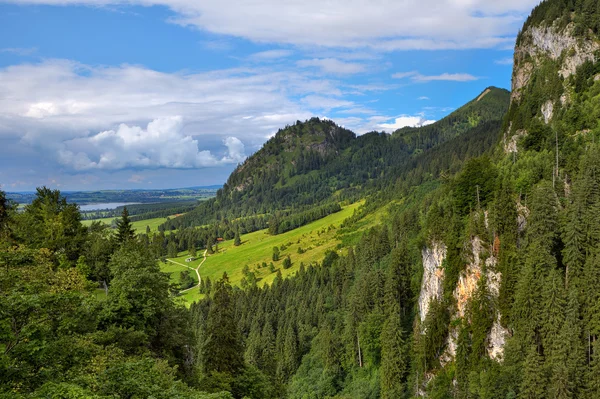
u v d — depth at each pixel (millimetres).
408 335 101938
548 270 67750
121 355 36312
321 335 127000
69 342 25344
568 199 80812
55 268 63312
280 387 86875
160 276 51375
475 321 75812
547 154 100312
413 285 112000
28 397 20062
